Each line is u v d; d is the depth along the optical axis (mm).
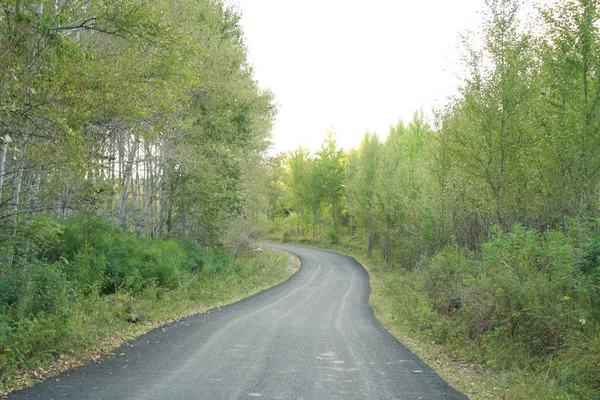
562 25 12133
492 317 9766
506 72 13938
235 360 7965
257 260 34625
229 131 22234
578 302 8492
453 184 18531
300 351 8969
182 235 26984
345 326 12875
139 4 10539
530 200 15547
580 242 9391
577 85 12008
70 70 9273
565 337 8141
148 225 23125
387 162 41125
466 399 6234
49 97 9086
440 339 10875
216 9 22469
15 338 7250
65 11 10047
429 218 24000
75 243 15258
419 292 17734
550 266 9523
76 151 9430
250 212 34625
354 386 6621
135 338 9742
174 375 6828
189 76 12516
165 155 20078
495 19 14266
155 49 11789
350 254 52844
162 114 13281
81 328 8797
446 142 15930
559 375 7195
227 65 21391
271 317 14000
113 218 20891
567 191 12711
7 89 7773
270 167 33625
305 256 48375
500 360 8445
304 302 19203
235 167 23094
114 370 7047
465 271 14453
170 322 12172
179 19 14695
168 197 23109
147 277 16484
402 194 33406
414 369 7922
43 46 8703
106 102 10180
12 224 10617
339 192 64688
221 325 11961
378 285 28531
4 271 9305
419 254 30312
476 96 14680
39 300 9352
